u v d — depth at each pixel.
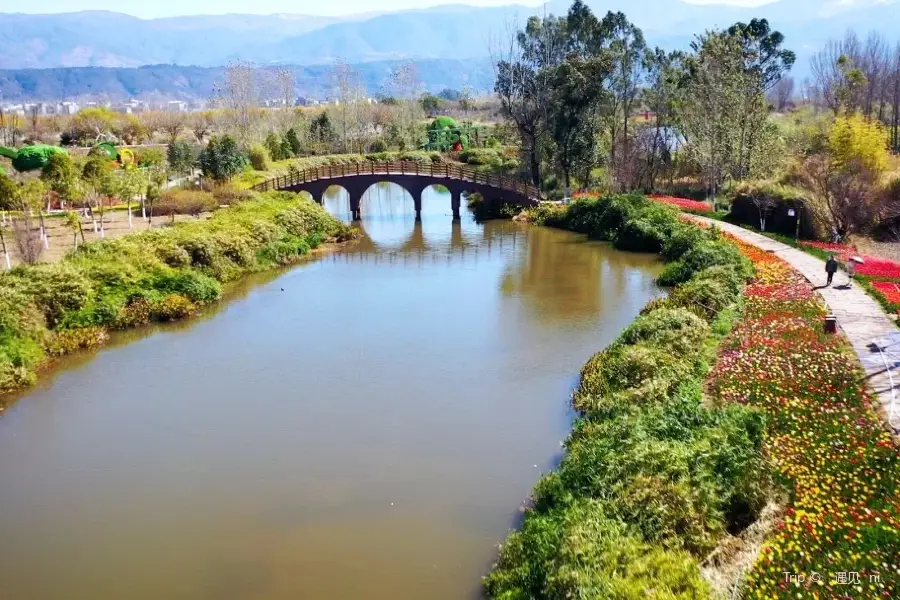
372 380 23.59
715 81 53.19
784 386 18.03
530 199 54.41
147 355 26.39
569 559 12.12
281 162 67.94
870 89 67.88
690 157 59.88
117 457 19.06
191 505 16.77
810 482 13.70
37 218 41.94
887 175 40.88
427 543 14.99
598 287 34.28
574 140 58.72
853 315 23.39
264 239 40.69
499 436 19.38
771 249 35.09
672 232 40.81
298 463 18.41
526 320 29.39
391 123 91.25
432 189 80.31
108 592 13.91
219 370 24.86
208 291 32.56
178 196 46.00
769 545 12.18
